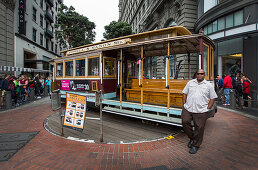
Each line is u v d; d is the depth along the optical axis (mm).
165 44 5266
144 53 6605
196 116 3281
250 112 6840
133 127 5141
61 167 2764
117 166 2803
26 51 19469
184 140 4023
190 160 3018
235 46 10086
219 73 11297
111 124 5473
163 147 3609
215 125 5172
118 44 5762
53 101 4180
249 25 9219
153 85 5156
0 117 6465
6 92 8266
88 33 23516
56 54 31750
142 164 2875
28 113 7180
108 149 3488
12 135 4328
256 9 8977
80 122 4055
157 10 18266
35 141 3914
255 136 4180
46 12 26203
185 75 6516
